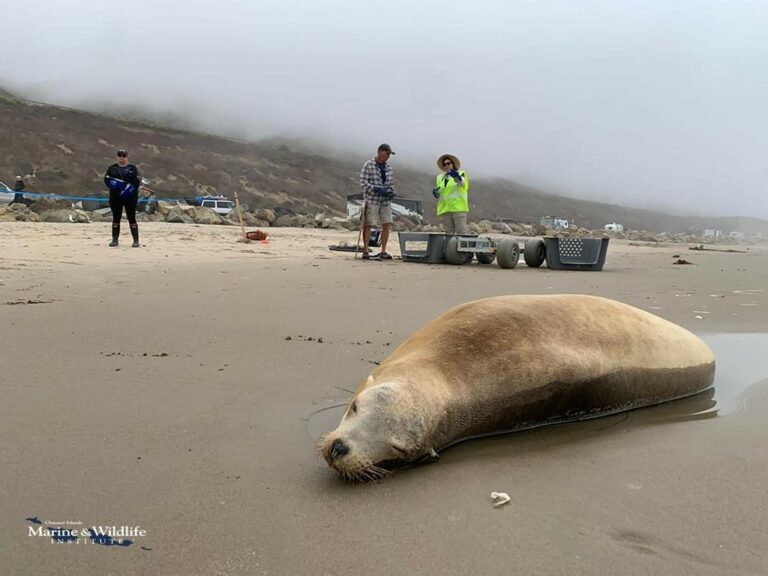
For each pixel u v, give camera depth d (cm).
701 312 621
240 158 9306
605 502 229
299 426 299
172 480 239
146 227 2039
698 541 200
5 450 261
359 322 550
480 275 957
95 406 316
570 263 1097
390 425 256
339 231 2720
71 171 7131
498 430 307
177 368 388
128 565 183
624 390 339
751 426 314
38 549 190
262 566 183
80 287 699
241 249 1378
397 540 200
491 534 204
